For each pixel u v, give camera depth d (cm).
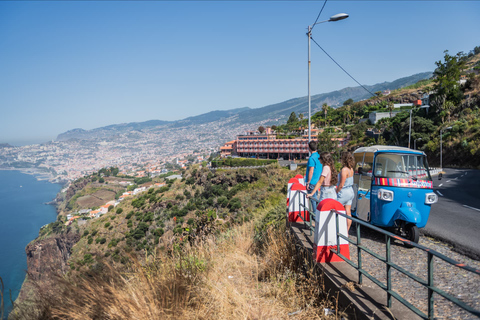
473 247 599
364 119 12681
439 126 6919
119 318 288
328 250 459
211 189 9631
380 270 454
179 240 648
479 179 2492
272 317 368
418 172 663
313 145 683
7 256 14200
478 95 6888
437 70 8362
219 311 353
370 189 682
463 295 363
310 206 659
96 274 318
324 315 359
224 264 598
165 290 350
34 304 291
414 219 599
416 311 273
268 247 634
